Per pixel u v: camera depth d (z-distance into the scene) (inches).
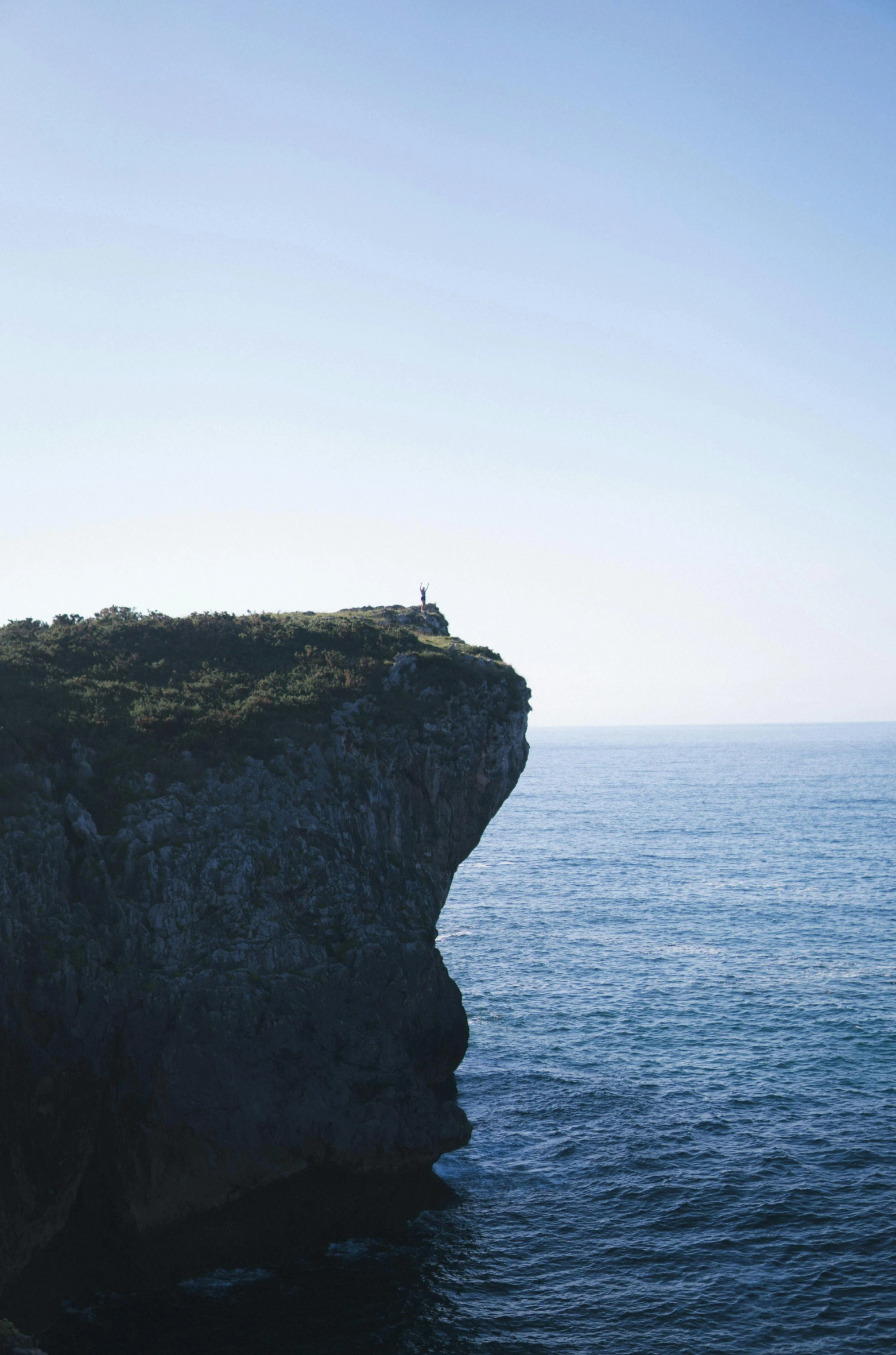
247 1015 1640.0
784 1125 1974.7
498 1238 1617.9
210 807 1801.2
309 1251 1608.0
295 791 1894.7
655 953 3216.0
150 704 1996.8
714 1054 2346.2
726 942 3363.7
